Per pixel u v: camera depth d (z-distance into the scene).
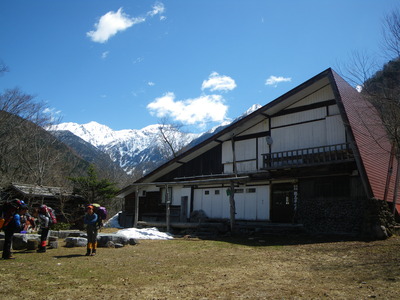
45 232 10.39
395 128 13.14
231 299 5.38
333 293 5.71
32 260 8.82
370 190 13.85
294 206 17.55
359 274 7.23
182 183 18.95
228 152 21.28
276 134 19.08
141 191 26.09
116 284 6.32
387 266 7.95
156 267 8.17
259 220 19.03
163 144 44.75
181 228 19.14
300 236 14.98
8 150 29.14
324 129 17.20
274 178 18.45
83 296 5.47
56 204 22.20
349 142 15.56
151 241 14.47
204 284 6.39
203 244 13.29
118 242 12.53
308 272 7.59
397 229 13.95
